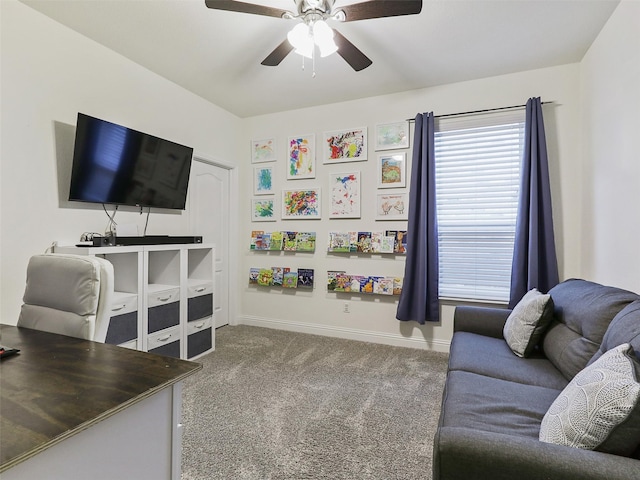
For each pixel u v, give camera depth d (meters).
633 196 1.94
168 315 2.74
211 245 3.21
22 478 0.62
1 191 2.06
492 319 2.34
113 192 2.60
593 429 0.92
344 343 3.44
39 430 0.67
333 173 3.66
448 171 3.23
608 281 2.26
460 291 3.21
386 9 1.75
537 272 2.77
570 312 1.80
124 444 0.81
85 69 2.49
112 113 2.68
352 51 2.12
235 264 4.05
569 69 2.83
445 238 3.26
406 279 3.21
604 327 1.51
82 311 1.32
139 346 2.49
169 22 2.31
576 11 2.16
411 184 3.22
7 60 2.07
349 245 3.54
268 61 2.27
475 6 2.12
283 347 3.30
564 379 1.64
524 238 2.82
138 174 2.77
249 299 4.09
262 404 2.17
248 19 2.28
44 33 2.25
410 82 3.17
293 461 1.63
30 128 2.19
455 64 2.84
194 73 3.03
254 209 4.05
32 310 1.43
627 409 0.88
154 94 3.02
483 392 1.49
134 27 2.37
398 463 1.62
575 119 2.81
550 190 2.82
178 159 3.11
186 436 1.82
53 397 0.81
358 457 1.66
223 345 3.35
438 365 2.86
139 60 2.81
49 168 2.30
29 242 2.20
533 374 1.70
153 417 0.88
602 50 2.35
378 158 3.46
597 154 2.44
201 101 3.54
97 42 2.56
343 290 3.55
